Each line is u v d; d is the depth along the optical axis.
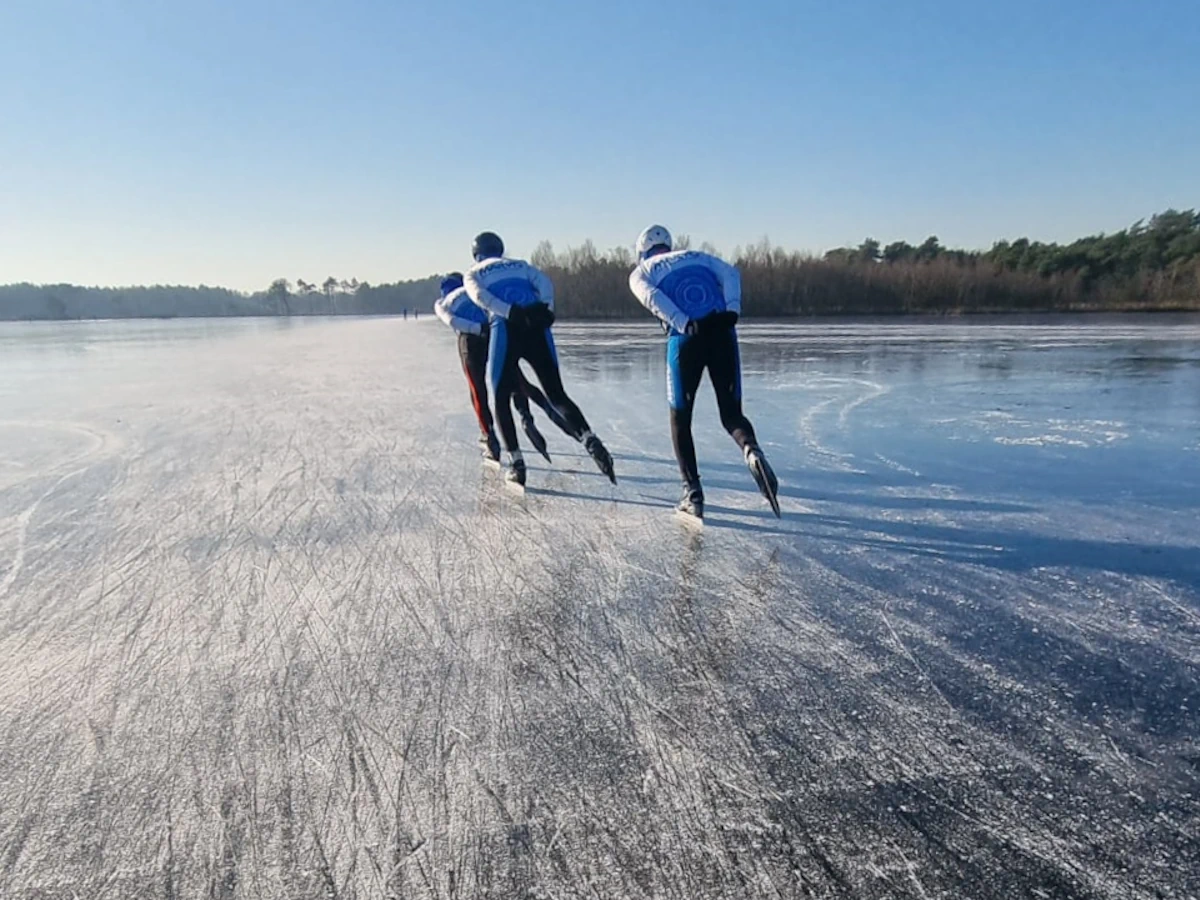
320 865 1.32
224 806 1.48
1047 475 4.05
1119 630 2.19
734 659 2.05
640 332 22.89
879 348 13.53
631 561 2.84
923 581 2.59
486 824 1.41
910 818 1.41
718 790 1.50
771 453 4.69
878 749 1.63
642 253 3.49
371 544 3.08
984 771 1.55
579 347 15.48
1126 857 1.30
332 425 6.15
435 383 9.46
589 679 1.95
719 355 3.24
